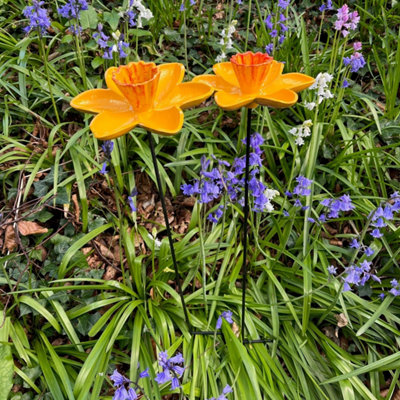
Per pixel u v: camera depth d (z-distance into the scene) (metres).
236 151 1.20
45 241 0.97
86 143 1.16
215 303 0.91
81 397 0.76
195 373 0.81
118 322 0.85
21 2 1.46
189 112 1.25
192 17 1.51
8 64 1.23
